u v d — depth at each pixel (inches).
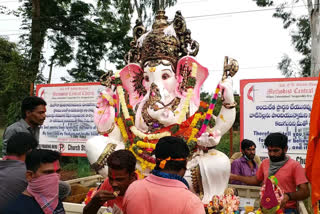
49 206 74.9
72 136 295.7
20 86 475.8
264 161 140.6
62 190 97.8
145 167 144.7
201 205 71.0
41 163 74.9
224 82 144.6
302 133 218.5
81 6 568.1
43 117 133.0
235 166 191.6
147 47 159.9
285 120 222.2
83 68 596.7
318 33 404.2
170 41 158.4
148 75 158.9
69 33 589.0
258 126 227.6
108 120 162.1
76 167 462.3
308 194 121.6
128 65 166.9
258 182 146.0
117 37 557.0
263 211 105.9
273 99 225.6
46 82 541.3
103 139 155.2
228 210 125.0
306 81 219.3
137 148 147.6
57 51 590.2
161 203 69.9
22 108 131.8
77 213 126.0
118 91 162.7
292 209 128.6
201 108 155.2
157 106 149.2
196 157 145.6
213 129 148.8
